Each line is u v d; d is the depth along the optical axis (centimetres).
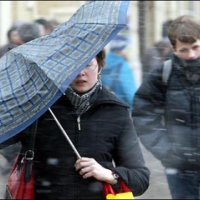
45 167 1037
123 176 1017
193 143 1177
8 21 3066
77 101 1026
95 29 1009
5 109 991
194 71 1172
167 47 1447
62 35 1029
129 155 1044
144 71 1473
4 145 1041
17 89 1001
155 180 1259
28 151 1032
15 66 1031
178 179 1196
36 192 1041
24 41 1524
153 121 1210
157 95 1209
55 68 973
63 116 1034
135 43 1850
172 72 1193
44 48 1020
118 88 1602
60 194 1034
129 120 1053
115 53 1670
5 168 1156
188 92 1177
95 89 1036
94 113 1038
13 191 1029
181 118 1181
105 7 1040
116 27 1011
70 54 989
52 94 963
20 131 986
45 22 1795
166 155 1201
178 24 1180
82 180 1033
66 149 1032
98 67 1047
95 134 1035
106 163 1040
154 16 1950
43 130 1032
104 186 1019
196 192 1192
